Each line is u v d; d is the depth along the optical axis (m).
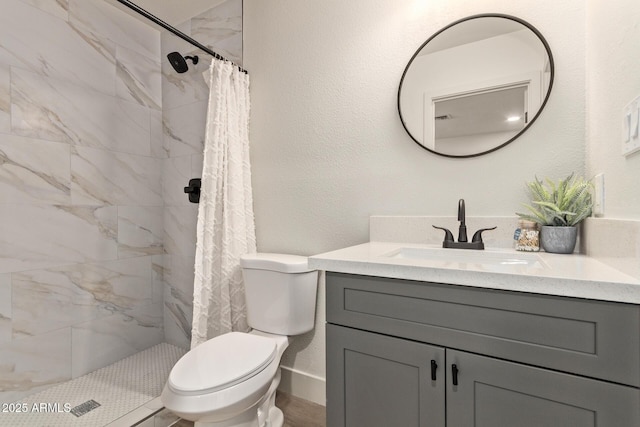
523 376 0.73
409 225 1.43
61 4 1.83
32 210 1.70
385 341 0.91
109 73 2.07
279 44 1.83
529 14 1.24
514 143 1.26
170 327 2.34
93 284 1.96
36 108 1.72
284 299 1.51
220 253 1.71
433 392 0.84
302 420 1.54
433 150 1.40
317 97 1.71
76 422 1.44
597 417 0.66
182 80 2.26
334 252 1.15
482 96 1.31
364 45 1.58
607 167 0.91
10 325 1.61
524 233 1.15
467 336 0.80
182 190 2.27
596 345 0.66
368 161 1.56
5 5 1.61
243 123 1.84
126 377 1.86
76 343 1.87
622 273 0.72
